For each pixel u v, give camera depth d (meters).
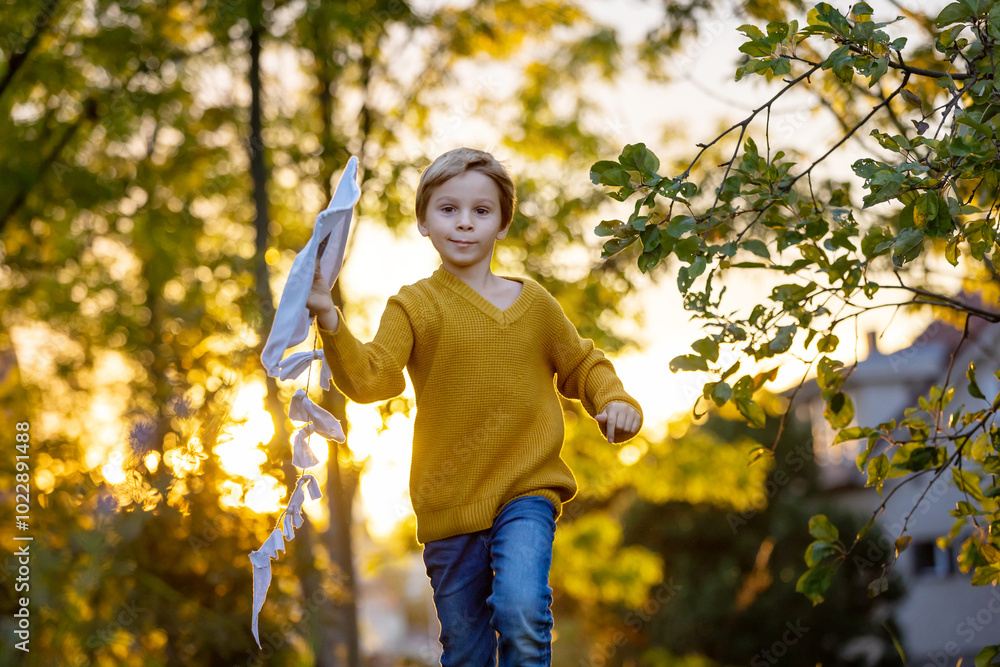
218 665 5.71
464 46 8.64
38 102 9.00
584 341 2.63
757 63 2.70
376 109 8.73
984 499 3.25
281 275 9.21
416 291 2.47
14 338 10.27
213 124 9.02
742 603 16.95
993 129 2.45
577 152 9.34
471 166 2.48
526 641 2.10
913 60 4.14
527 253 8.87
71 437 6.93
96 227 9.95
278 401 6.55
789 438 18.12
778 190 2.93
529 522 2.28
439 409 2.42
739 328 2.90
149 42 8.37
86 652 5.41
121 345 9.82
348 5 8.16
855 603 15.80
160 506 5.57
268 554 2.18
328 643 7.25
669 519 18.41
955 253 2.74
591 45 8.99
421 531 2.43
